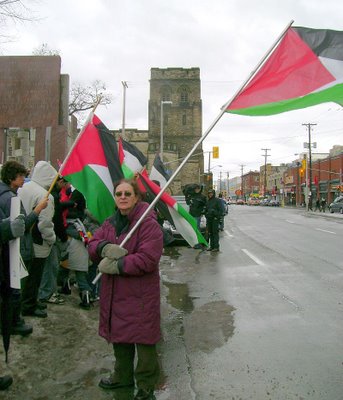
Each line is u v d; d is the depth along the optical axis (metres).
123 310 3.49
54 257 6.15
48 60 8.34
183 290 8.12
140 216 3.66
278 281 8.80
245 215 40.47
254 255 12.57
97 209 5.30
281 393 3.90
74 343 5.04
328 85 4.68
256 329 5.76
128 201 3.67
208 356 4.82
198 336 5.50
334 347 5.06
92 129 5.36
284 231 21.03
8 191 4.29
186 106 72.69
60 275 6.91
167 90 73.00
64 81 8.60
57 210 6.01
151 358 3.55
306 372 4.36
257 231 21.25
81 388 3.99
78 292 7.23
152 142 69.62
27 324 5.22
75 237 6.23
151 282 3.53
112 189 5.35
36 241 5.44
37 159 8.55
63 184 6.08
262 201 98.06
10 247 3.71
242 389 3.99
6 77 8.30
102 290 3.61
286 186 94.19
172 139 72.25
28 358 4.51
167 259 11.94
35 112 8.32
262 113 4.76
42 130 8.53
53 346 4.90
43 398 3.79
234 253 13.07
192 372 4.38
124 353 3.67
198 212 14.11
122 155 6.18
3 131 8.36
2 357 4.41
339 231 20.72
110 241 3.71
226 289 8.16
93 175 5.28
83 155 5.29
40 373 4.25
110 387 3.96
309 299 7.29
